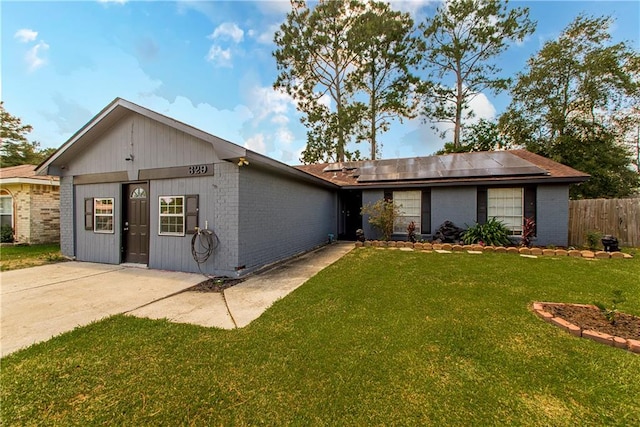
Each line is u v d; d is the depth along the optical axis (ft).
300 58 59.47
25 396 6.79
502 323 10.46
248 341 9.43
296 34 58.80
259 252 20.68
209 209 19.08
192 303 13.42
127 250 22.77
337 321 10.87
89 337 9.80
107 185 23.11
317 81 63.31
